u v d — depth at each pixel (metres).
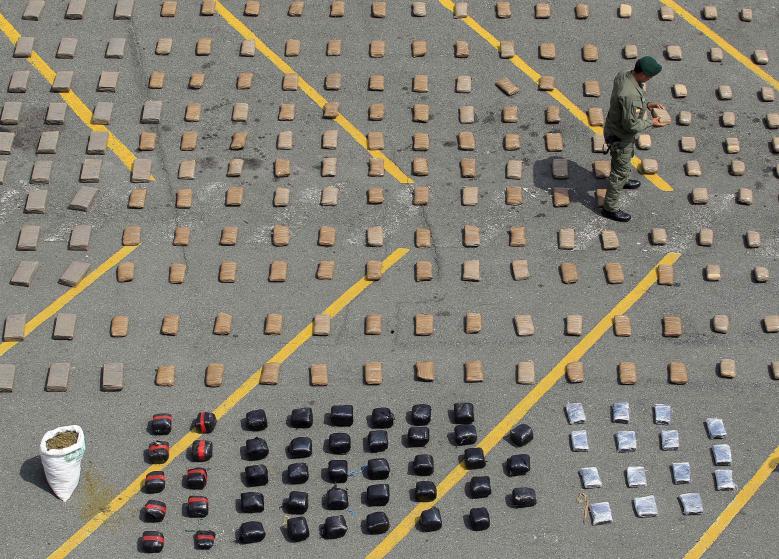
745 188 11.73
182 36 13.09
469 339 10.50
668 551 9.16
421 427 9.72
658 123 10.76
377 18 13.40
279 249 11.16
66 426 9.26
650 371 10.30
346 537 9.19
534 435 9.84
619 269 11.00
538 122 12.39
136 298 10.70
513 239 11.23
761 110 12.58
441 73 12.84
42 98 12.35
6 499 9.30
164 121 12.22
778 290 10.93
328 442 9.72
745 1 13.61
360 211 11.51
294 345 10.41
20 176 11.61
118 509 9.29
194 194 11.58
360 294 10.82
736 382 10.24
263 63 12.87
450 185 11.77
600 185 11.80
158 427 9.65
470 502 9.42
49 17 13.17
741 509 9.41
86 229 11.12
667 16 13.45
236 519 9.27
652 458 9.73
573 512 9.38
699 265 11.12
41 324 10.47
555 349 10.45
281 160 11.85
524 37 13.25
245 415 9.92
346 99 12.55
